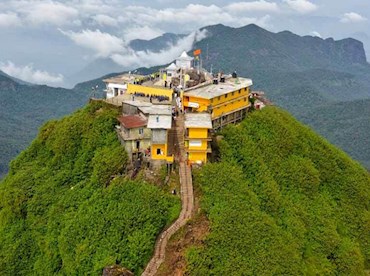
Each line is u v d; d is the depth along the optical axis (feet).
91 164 328.70
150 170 295.28
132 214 261.44
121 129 322.14
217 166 296.30
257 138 349.00
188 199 273.54
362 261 328.49
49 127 384.06
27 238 311.68
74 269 256.93
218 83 376.89
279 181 333.21
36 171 357.41
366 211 365.81
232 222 261.24
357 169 396.37
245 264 248.52
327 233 322.75
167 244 252.62
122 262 245.24
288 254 269.44
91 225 268.00
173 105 355.36
